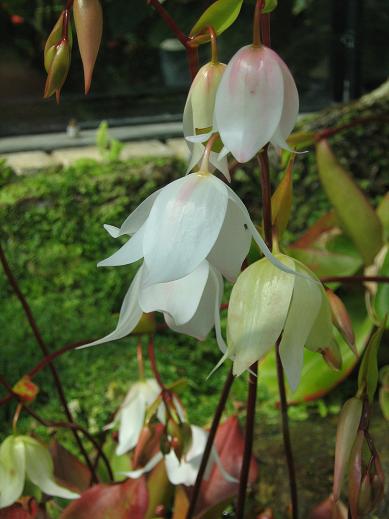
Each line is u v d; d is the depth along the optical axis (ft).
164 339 2.76
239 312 0.81
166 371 2.55
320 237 2.39
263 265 0.82
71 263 3.15
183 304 0.80
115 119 4.10
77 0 0.81
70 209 3.21
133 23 4.09
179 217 0.73
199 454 1.36
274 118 0.75
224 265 0.80
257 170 3.19
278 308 0.80
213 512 1.39
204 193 0.74
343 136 3.16
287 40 4.17
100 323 2.81
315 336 0.85
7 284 3.02
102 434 1.96
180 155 3.73
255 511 1.61
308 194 3.12
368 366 0.93
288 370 0.81
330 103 4.25
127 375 2.54
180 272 0.71
